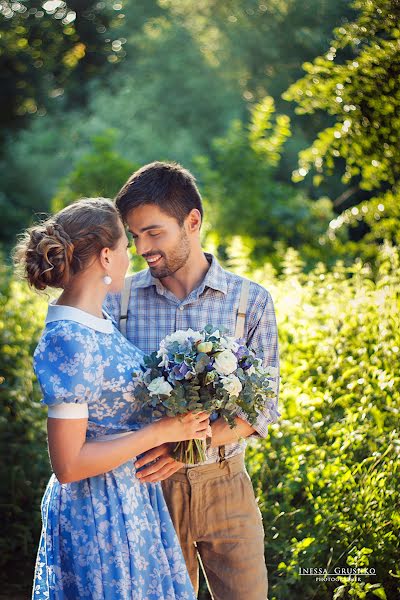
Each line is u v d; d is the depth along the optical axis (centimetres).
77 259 292
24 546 522
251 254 1048
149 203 320
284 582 390
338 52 759
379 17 553
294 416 454
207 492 333
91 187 1269
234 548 335
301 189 1357
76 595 295
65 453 280
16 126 2052
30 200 2050
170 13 1881
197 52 1858
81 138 2027
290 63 1395
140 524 300
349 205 1080
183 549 339
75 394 278
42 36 1662
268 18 1434
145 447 291
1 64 1858
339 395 473
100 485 295
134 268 780
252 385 299
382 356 471
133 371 297
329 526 404
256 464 446
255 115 1220
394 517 395
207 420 302
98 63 1928
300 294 568
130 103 1884
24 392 575
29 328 658
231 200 1181
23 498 545
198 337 298
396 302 495
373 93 570
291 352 501
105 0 1762
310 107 616
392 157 591
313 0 1095
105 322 295
